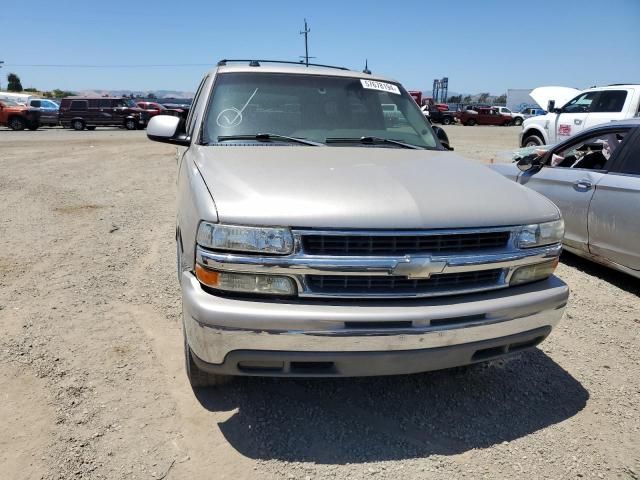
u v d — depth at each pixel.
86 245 5.71
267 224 2.30
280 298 2.35
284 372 2.41
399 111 4.08
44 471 2.34
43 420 2.69
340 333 2.30
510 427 2.77
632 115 10.09
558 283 2.80
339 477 2.37
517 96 49.75
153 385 3.03
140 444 2.54
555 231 2.76
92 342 3.50
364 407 2.91
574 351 3.63
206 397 2.93
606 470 2.48
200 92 4.32
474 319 2.50
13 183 9.69
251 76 3.86
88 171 11.77
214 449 2.53
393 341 2.36
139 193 9.09
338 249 2.33
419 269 2.37
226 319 2.28
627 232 4.63
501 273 2.63
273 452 2.52
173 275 4.79
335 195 2.47
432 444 2.62
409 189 2.61
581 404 3.00
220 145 3.37
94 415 2.74
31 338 3.52
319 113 3.76
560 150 5.66
